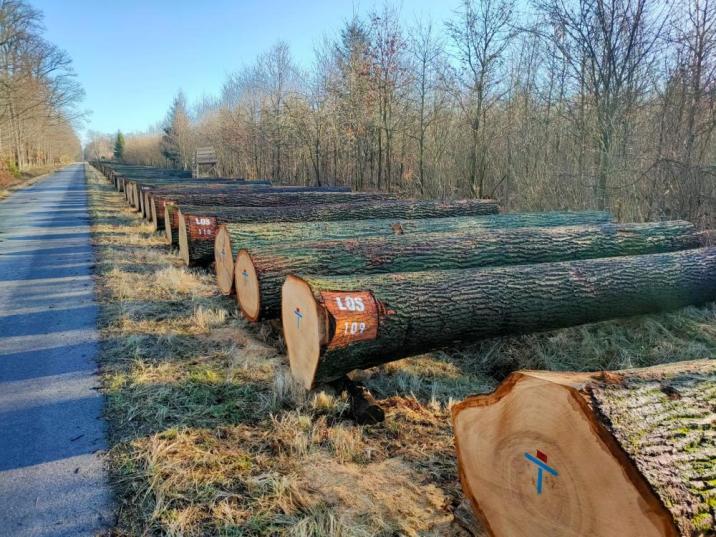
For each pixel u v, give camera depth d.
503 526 1.70
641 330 4.77
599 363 4.24
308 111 17.72
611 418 1.36
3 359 3.95
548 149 10.08
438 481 2.47
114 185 28.80
